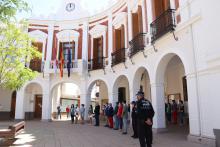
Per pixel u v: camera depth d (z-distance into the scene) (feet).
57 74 70.03
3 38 32.07
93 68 65.92
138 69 45.34
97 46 68.54
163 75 38.04
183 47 30.63
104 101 72.38
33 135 35.94
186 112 50.57
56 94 91.50
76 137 34.04
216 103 24.61
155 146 25.30
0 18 21.03
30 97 76.79
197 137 26.68
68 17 73.26
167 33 33.30
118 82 56.90
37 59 70.79
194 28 28.71
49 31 72.84
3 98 76.69
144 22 43.98
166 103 55.16
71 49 71.77
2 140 26.96
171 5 34.24
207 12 26.37
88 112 65.31
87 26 70.64
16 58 32.63
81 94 66.90
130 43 47.32
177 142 27.58
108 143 28.45
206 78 26.25
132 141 29.96
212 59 25.20
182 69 51.83
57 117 85.10
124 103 40.11
